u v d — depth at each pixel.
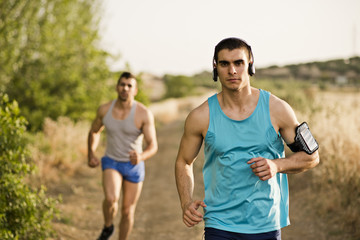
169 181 7.98
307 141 2.37
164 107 24.23
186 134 2.53
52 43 10.58
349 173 5.03
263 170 2.19
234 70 2.31
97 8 11.58
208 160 2.50
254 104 2.42
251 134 2.38
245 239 2.36
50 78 10.12
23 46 10.05
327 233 4.64
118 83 4.39
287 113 2.41
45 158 7.39
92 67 11.30
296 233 4.78
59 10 10.53
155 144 4.52
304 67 45.50
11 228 3.65
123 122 4.39
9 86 9.81
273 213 2.40
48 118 9.30
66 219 5.25
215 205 2.45
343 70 39.41
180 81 46.00
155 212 6.08
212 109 2.46
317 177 5.96
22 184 3.71
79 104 10.42
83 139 9.11
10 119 3.63
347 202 5.02
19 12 9.59
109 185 4.28
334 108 7.76
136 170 4.45
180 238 4.98
